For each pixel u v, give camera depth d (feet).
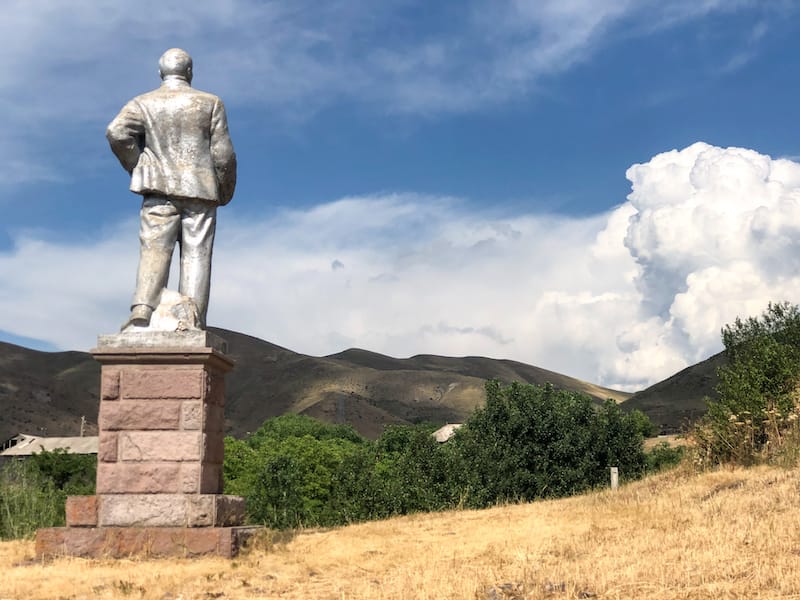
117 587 30.55
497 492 95.91
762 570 29.45
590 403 111.45
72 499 37.86
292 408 543.80
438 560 37.04
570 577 30.83
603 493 64.13
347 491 78.54
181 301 40.45
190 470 38.19
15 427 429.38
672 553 34.14
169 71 43.50
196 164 41.96
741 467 64.03
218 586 31.42
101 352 38.88
